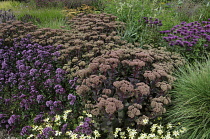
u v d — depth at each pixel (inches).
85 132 118.1
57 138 124.5
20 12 385.1
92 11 397.4
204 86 137.1
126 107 127.0
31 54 185.8
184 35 217.6
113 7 310.5
